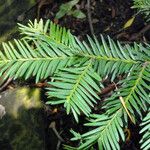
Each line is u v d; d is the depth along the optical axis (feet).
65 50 2.24
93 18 5.13
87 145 1.95
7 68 2.12
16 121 4.24
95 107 3.78
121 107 2.05
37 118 4.24
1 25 5.17
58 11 5.37
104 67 2.22
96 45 2.32
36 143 4.13
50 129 4.26
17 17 5.23
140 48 2.36
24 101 4.34
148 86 2.13
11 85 4.63
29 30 2.37
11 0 5.36
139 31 4.74
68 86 2.04
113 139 1.99
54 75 2.11
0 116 4.31
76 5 5.34
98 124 2.01
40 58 2.18
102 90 3.74
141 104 2.06
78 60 2.22
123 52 2.29
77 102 1.98
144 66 2.24
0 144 4.15
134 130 3.88
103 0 5.27
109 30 4.92
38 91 4.41
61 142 4.13
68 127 4.21
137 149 3.83
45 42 2.31
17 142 4.14
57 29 2.36
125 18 5.00
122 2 5.15
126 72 2.23
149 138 1.99
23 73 2.12
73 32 5.08
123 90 2.11
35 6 5.40
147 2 2.64
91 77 2.14
